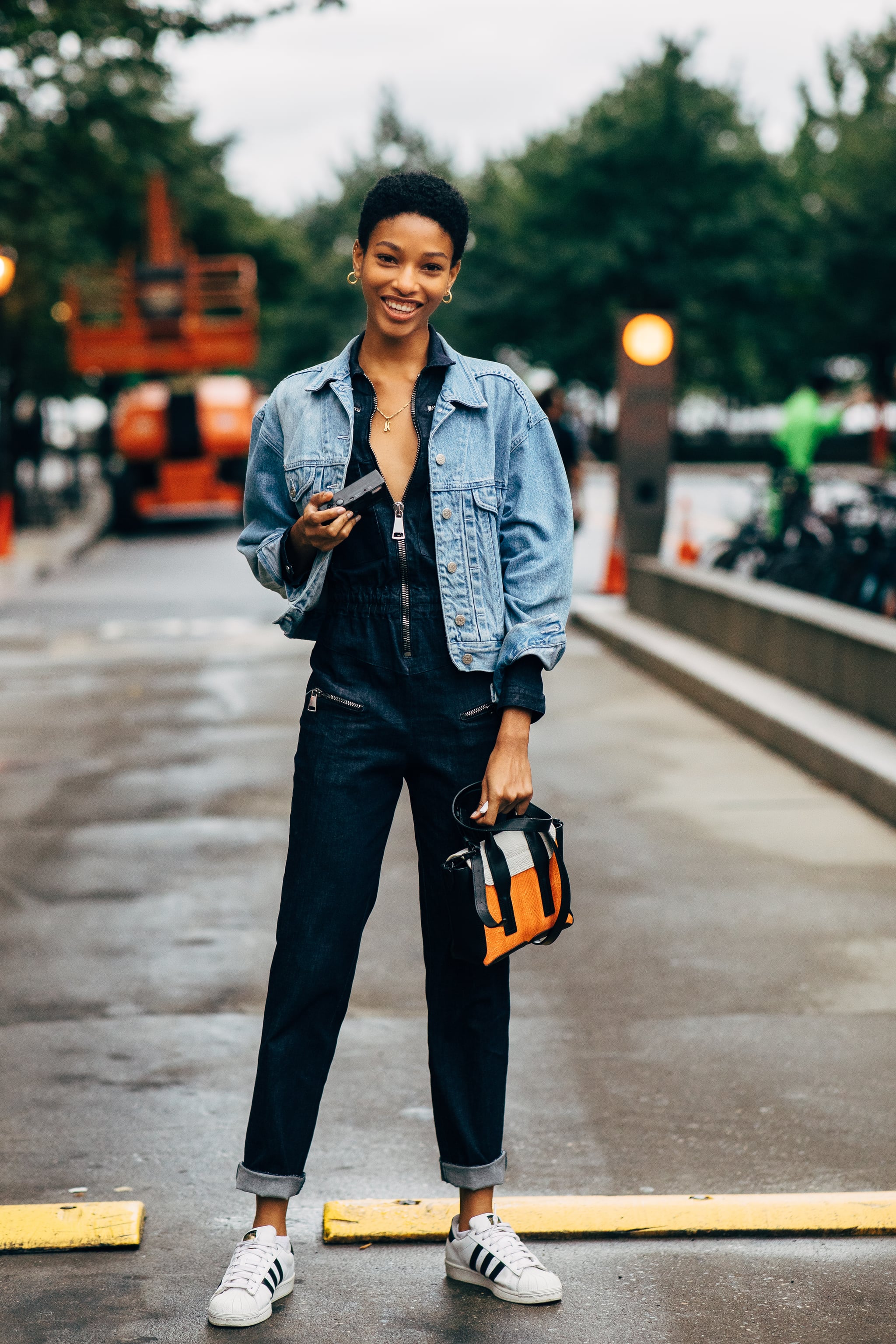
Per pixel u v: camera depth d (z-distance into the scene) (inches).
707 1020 176.4
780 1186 135.0
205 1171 139.1
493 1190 134.6
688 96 2208.4
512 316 2308.1
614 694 403.2
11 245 855.1
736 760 319.9
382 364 112.2
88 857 252.1
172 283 1034.7
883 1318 111.9
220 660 474.9
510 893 111.7
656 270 2169.0
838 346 1929.1
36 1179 137.3
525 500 113.7
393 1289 117.6
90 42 485.7
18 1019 178.5
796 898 223.3
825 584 439.5
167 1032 174.2
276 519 117.6
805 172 2217.0
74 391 1382.9
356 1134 147.3
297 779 115.3
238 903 224.7
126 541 1020.5
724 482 1587.1
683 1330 110.5
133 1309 114.4
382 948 204.2
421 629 112.0
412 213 108.5
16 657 488.4
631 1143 144.1
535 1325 111.6
